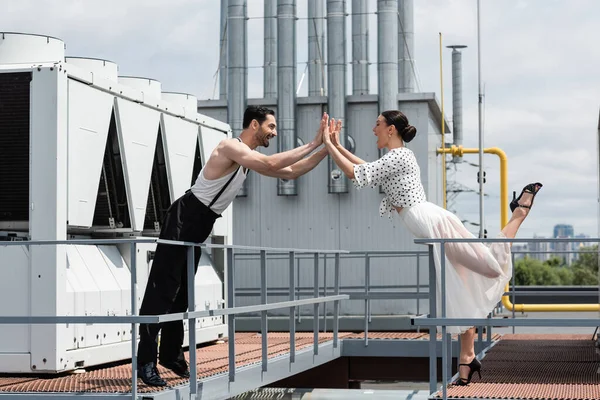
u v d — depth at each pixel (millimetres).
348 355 12422
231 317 7812
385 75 18172
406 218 7547
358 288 18078
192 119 11281
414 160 7629
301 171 7539
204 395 7375
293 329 9500
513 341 12742
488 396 7133
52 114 8117
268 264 18438
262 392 9125
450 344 11078
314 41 19984
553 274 84750
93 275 8906
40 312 8023
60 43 9266
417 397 7957
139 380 7539
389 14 18281
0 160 8219
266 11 19797
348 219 18281
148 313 7242
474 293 7570
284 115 18578
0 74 8211
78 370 8375
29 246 8078
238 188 7422
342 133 18234
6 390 6945
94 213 9328
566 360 10133
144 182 9844
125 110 9461
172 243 6645
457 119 24469
